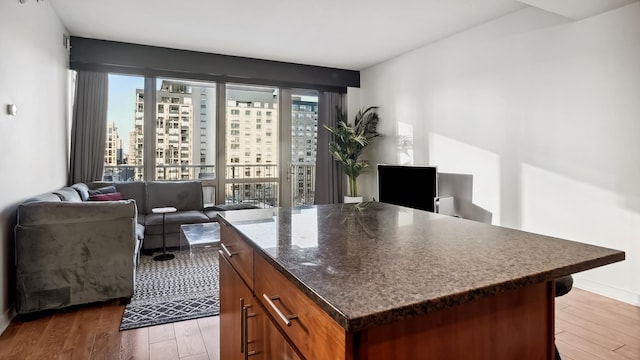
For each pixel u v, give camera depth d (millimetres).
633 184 2865
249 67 5348
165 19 3932
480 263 964
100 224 2812
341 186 6188
